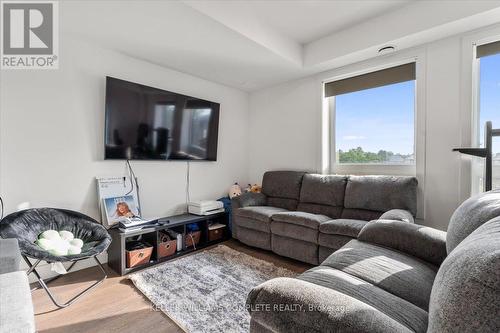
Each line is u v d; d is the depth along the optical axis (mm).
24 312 939
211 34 2312
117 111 2564
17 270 1292
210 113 3475
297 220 2477
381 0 2273
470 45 2264
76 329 1548
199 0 1956
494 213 1001
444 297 573
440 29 2236
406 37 2369
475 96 2285
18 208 2100
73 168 2398
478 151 2049
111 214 2508
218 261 2549
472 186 2283
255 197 3318
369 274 1266
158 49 2625
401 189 2402
